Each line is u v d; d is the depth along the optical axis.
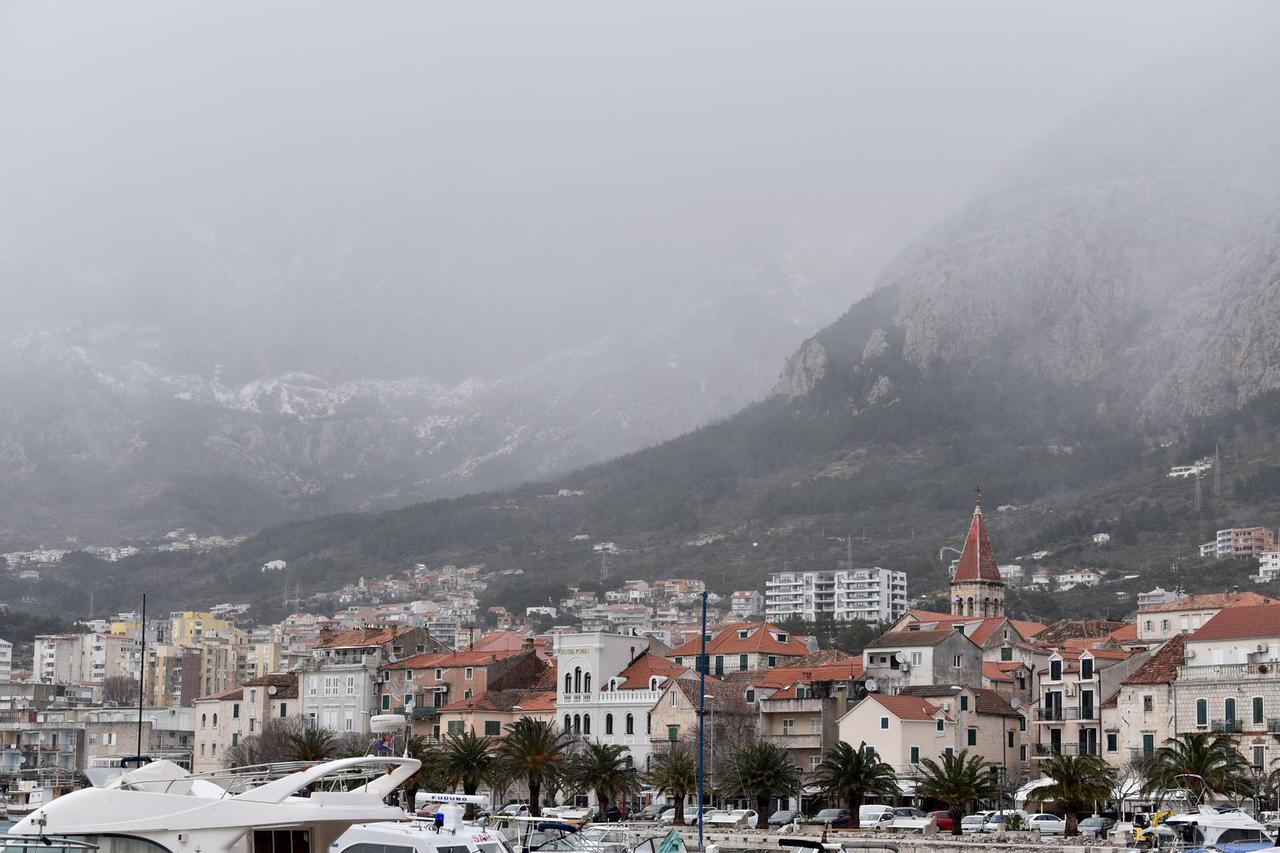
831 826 168.38
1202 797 152.38
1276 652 175.75
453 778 183.00
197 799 85.19
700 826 120.31
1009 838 149.00
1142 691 184.12
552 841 114.19
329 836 87.06
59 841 82.75
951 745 197.00
